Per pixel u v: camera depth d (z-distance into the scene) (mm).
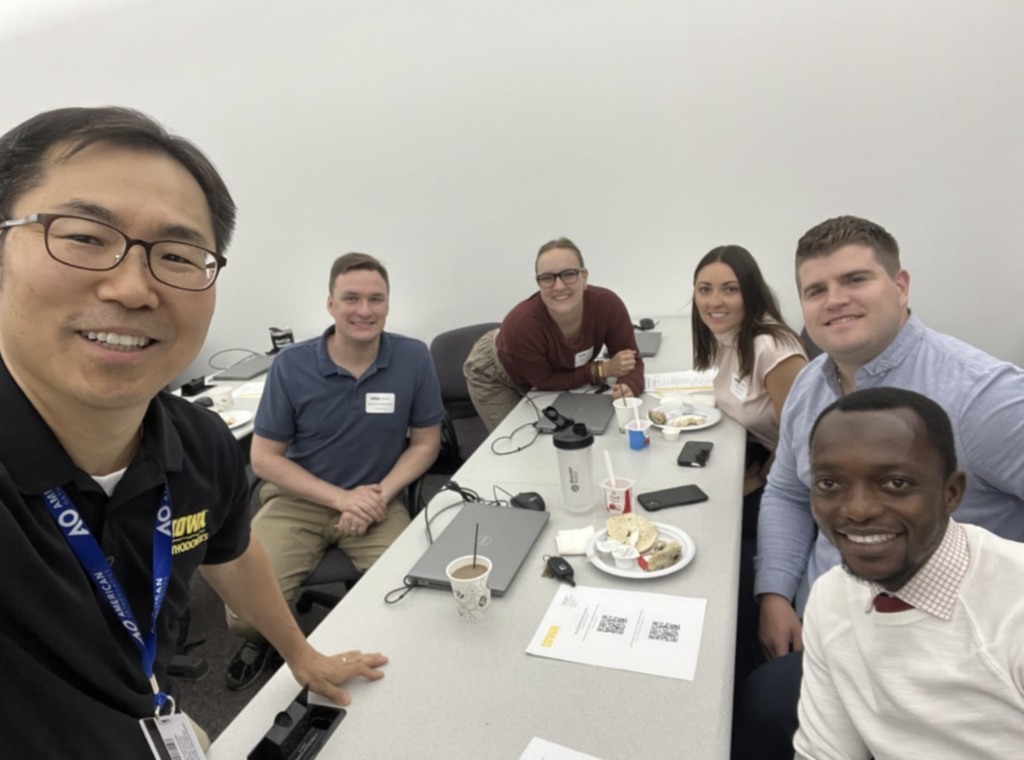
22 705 656
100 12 3496
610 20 2961
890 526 796
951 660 778
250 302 3926
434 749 869
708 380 2355
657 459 1751
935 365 1238
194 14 3412
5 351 697
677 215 3150
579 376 2473
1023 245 2740
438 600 1216
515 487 1664
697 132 3002
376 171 3475
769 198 3006
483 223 3428
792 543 1498
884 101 2744
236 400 2846
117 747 727
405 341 2203
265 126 3535
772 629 1376
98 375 659
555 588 1210
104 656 731
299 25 3318
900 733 821
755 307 1866
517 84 3156
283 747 877
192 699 1994
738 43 2840
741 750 1174
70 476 720
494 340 2695
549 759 831
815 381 1497
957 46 2602
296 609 2334
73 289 635
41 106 3740
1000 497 1184
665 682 943
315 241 3701
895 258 1308
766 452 2096
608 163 3164
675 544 1271
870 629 854
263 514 2090
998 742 747
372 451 2141
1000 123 2635
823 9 2709
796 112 2859
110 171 653
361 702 971
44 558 687
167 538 863
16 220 629
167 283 688
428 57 3217
